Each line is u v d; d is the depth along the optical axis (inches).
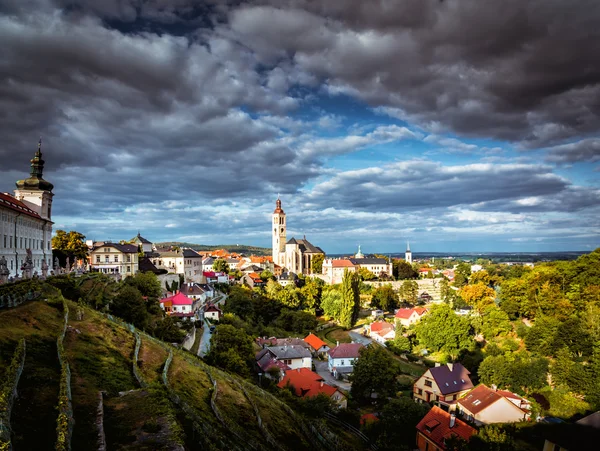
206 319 5064.0
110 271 5492.1
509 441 2224.4
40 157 4527.6
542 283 5019.7
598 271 4633.4
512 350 4315.9
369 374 3440.0
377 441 2508.6
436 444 2396.7
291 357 4254.4
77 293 3026.6
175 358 2240.4
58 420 1028.5
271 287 7190.0
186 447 1158.3
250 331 5012.3
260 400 2279.8
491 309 5103.3
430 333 4694.9
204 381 2124.8
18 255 3585.1
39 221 4173.2
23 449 962.1
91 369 1617.9
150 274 4699.8
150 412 1280.8
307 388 3314.5
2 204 3201.3
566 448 2028.8
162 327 3218.5
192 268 7352.4
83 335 1962.4
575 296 4569.4
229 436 1513.3
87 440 1070.4
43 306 2130.9
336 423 2866.6
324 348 5177.2
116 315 3065.9
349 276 6510.8
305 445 1947.6
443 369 3531.0
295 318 6082.7
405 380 4008.4
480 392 3083.2
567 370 3341.5
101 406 1282.0
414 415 2743.6
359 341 5649.6
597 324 3718.0
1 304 1905.8
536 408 3061.0
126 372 1718.8
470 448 2182.6
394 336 5433.1
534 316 4847.4
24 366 1406.3
